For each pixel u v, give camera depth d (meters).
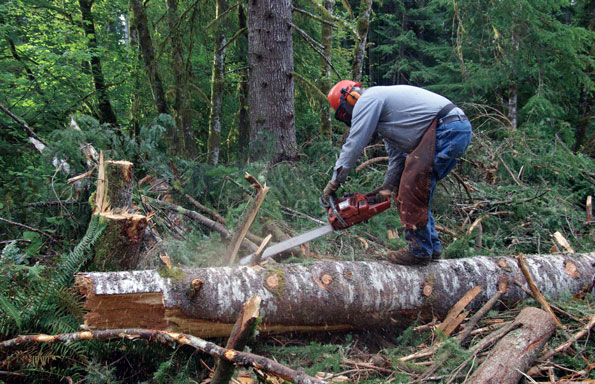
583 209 6.03
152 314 2.31
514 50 8.05
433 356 2.50
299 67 7.73
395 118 2.80
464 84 9.16
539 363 2.39
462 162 5.98
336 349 2.71
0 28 5.78
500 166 5.96
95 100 7.29
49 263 3.11
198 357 2.44
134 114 7.52
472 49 9.43
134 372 2.41
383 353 2.74
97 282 2.20
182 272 2.41
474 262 3.12
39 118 5.75
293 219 4.49
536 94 8.35
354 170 5.40
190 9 6.65
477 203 4.98
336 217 2.88
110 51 7.89
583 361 2.42
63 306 2.33
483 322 2.89
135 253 2.88
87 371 2.24
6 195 3.59
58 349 2.20
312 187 4.90
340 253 3.74
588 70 9.46
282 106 5.57
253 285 2.51
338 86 3.00
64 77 6.41
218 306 2.39
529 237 4.50
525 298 3.11
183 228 3.80
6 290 2.32
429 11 16.55
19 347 2.15
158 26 7.98
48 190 3.71
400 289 2.80
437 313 2.94
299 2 7.03
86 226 3.52
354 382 2.29
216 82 7.37
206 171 4.57
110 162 3.12
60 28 7.37
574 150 9.44
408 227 2.83
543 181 5.78
